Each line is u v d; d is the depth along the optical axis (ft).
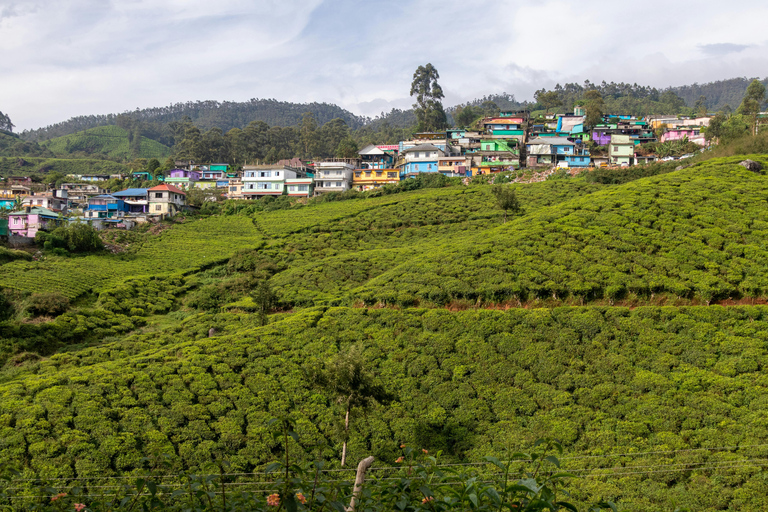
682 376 108.68
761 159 233.35
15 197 364.99
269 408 111.34
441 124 575.79
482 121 517.14
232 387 118.62
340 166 395.14
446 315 139.85
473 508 28.84
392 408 110.73
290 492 28.09
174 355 137.39
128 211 330.13
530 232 178.40
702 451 90.02
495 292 146.92
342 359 97.19
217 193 393.70
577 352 120.78
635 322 126.31
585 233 170.09
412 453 36.81
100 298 186.80
